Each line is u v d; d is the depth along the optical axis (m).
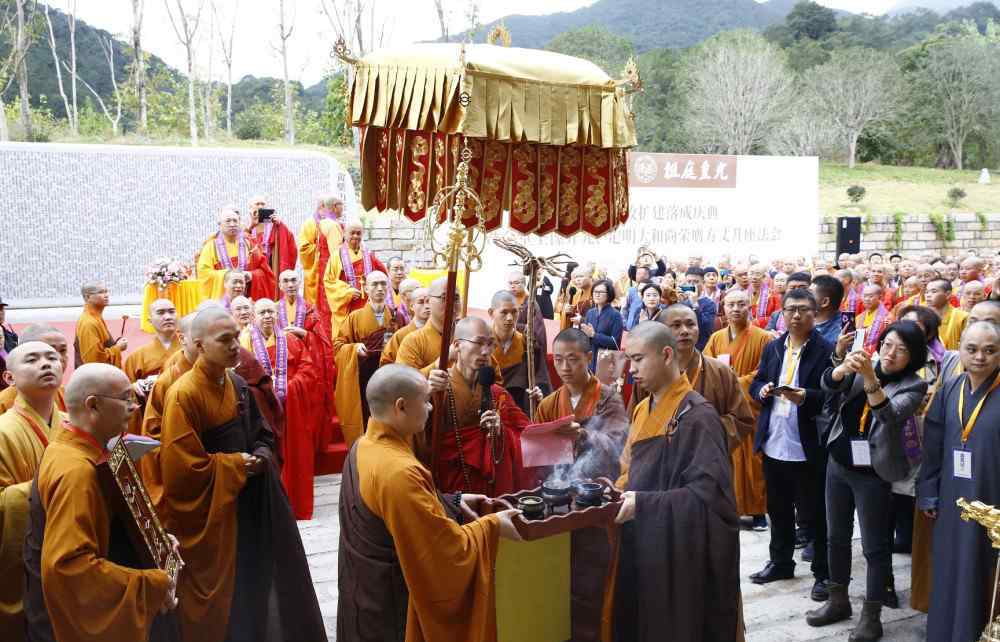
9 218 11.22
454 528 3.05
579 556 3.64
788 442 5.13
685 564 3.35
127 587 3.00
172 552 3.35
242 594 4.20
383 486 3.05
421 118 3.28
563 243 14.83
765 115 47.69
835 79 52.69
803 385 5.05
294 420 6.48
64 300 11.53
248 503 4.26
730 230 16.52
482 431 4.32
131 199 11.83
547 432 3.73
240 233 9.41
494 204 3.42
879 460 4.26
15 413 3.68
